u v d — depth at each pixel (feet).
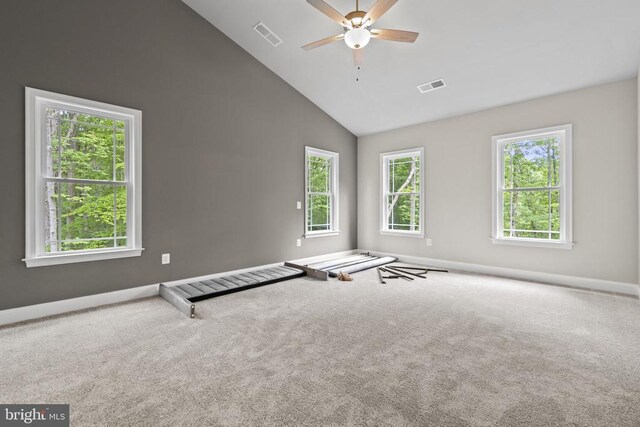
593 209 12.39
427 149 17.38
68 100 9.50
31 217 9.05
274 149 15.61
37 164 9.15
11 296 8.80
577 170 12.71
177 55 12.03
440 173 16.83
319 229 18.49
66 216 9.87
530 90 13.21
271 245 15.53
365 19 9.21
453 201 16.37
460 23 10.77
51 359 6.77
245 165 14.35
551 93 13.19
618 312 9.71
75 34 9.68
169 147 11.82
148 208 11.30
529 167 14.14
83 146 10.14
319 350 7.22
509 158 14.71
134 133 10.91
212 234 13.17
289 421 4.84
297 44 13.48
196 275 12.70
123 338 7.84
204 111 12.86
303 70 15.16
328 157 18.99
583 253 12.64
